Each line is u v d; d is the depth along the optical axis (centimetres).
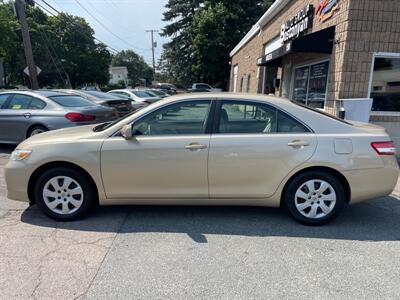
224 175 378
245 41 2191
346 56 739
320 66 912
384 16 722
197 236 360
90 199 394
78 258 312
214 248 334
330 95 803
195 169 377
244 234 366
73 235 360
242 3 3812
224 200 389
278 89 1423
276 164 375
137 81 10994
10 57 3616
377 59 745
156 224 390
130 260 310
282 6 1249
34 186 397
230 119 386
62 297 256
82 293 261
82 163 378
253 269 297
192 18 4366
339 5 764
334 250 333
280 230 377
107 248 332
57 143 385
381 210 446
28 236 355
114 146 378
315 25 916
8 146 863
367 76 746
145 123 388
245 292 264
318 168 379
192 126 385
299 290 268
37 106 757
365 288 272
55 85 4788
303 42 799
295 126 383
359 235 368
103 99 1146
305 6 997
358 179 375
